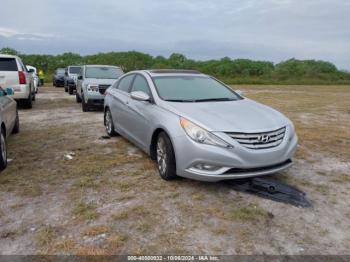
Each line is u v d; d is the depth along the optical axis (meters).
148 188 4.71
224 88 6.13
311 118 11.23
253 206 4.18
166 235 3.54
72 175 5.21
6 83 11.37
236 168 4.30
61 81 25.73
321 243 3.45
